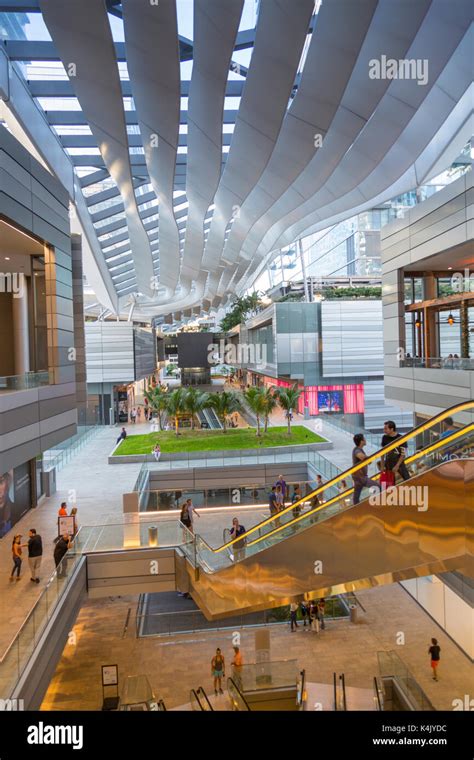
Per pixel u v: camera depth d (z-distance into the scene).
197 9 9.51
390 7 10.21
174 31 9.09
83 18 8.91
